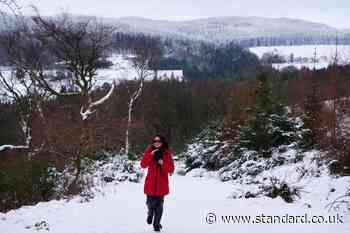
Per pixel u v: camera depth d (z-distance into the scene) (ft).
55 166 49.52
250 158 62.75
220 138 81.82
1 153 55.98
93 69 61.21
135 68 113.80
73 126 59.88
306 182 39.27
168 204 35.40
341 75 61.21
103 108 76.23
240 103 81.10
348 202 27.81
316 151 51.08
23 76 80.02
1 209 34.68
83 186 44.11
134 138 122.93
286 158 54.95
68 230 24.03
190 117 196.13
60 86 75.25
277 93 69.05
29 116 79.97
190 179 71.46
